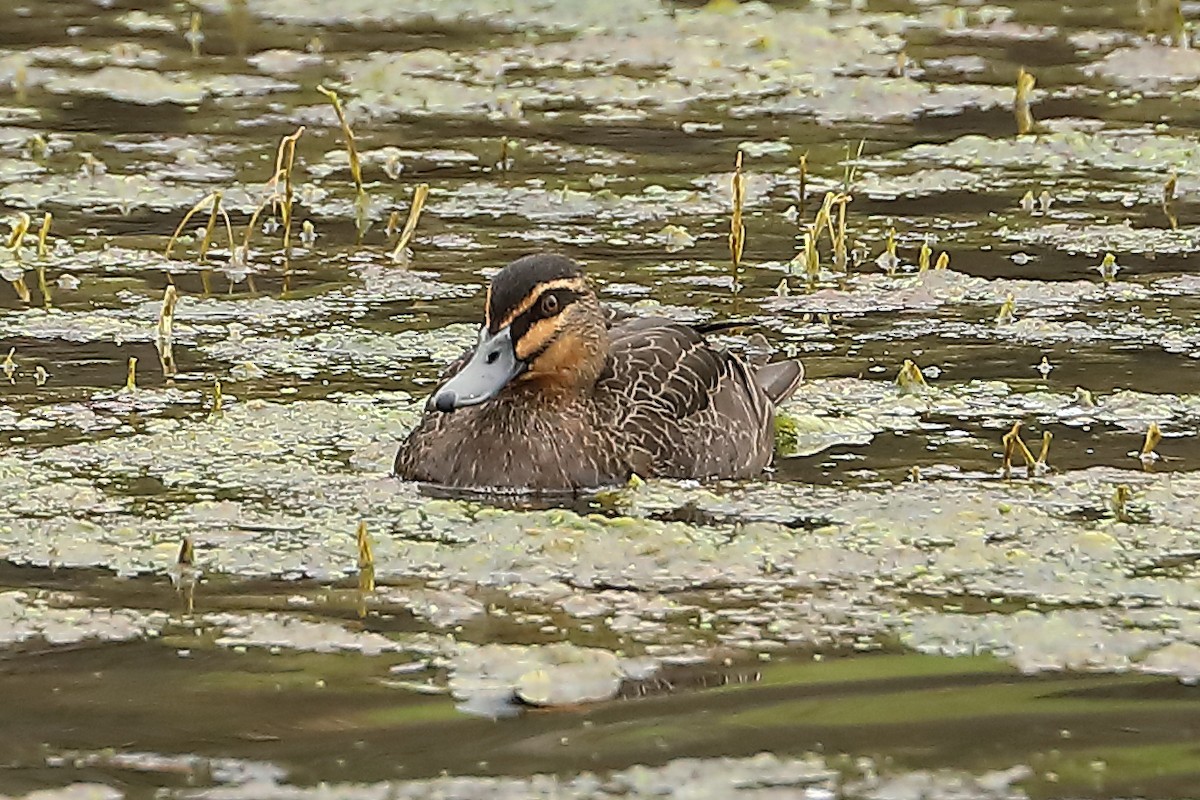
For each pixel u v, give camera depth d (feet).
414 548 40.22
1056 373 51.70
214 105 75.00
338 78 78.38
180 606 37.37
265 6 88.22
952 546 40.65
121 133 71.72
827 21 85.87
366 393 49.83
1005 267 60.08
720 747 31.73
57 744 31.73
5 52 80.33
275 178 61.62
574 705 33.37
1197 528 41.73
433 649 35.55
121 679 34.19
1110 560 40.04
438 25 86.02
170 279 58.44
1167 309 56.49
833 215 64.59
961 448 46.78
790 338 54.44
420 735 32.12
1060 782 30.48
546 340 44.60
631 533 41.11
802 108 75.92
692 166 69.46
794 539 41.04
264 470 44.68
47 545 40.22
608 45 83.20
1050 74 79.25
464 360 46.55
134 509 42.19
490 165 69.21
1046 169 69.41
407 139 71.82
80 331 53.93
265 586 38.42
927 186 67.62
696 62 80.89
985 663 35.17
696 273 59.47
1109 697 33.71
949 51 82.07
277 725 32.45
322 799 29.99
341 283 58.23
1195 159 70.03
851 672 34.78
